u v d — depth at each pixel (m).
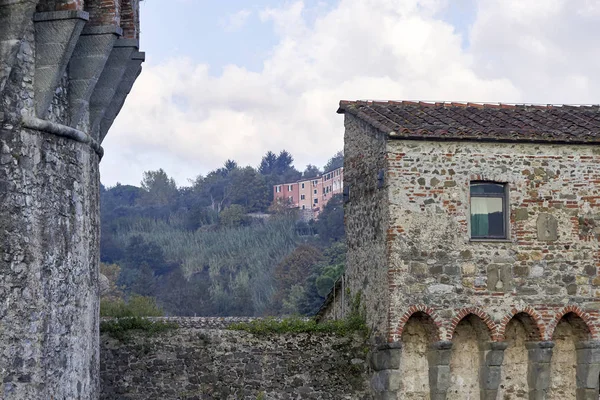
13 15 15.12
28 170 15.84
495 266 23.89
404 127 23.73
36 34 16.19
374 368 24.16
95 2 17.81
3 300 15.26
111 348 24.02
